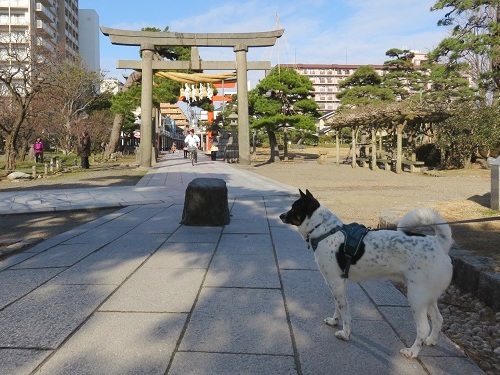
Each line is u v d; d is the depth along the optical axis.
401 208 8.11
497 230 6.19
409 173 20.81
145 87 23.06
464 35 21.38
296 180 17.67
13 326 3.44
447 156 22.59
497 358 3.17
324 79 112.69
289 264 5.28
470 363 2.93
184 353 2.99
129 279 4.68
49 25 66.44
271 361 2.89
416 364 2.89
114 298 4.08
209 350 3.04
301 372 2.76
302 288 4.39
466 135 20.30
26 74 22.83
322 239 3.29
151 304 3.93
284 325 3.48
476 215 7.52
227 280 4.65
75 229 7.66
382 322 3.59
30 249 6.18
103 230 7.52
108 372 2.73
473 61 26.27
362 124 24.88
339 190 13.70
